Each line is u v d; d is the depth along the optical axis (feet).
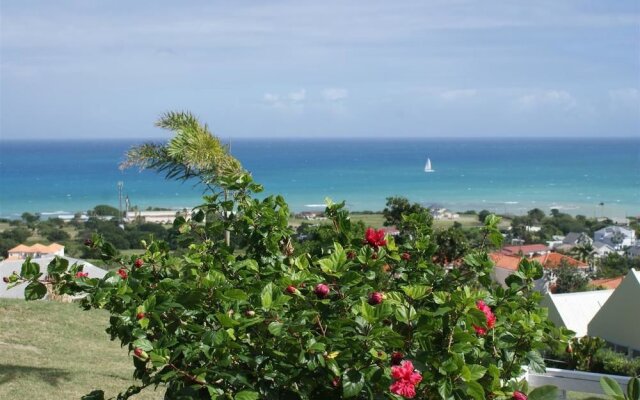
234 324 10.29
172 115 40.19
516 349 11.22
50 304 49.01
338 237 14.44
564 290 141.69
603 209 426.51
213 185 35.01
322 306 10.98
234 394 10.40
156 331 11.31
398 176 622.95
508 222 350.84
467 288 10.89
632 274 74.84
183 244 15.52
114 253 13.84
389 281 13.69
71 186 530.27
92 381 30.89
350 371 10.00
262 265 14.21
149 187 520.83
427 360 10.02
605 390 9.98
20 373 30.45
